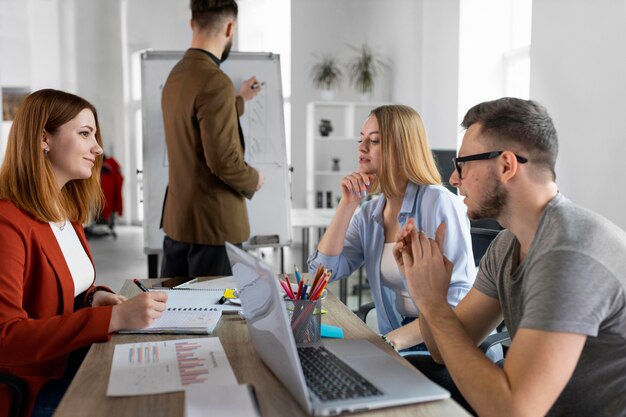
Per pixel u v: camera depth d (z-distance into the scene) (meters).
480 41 4.84
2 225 1.42
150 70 3.38
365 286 4.98
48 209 1.52
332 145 6.96
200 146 2.62
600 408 1.12
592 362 1.11
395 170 1.95
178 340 1.31
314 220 4.34
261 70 3.47
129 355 1.20
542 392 0.97
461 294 1.84
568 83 3.30
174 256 2.77
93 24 9.38
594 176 3.10
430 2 5.45
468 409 1.49
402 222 1.95
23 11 9.14
